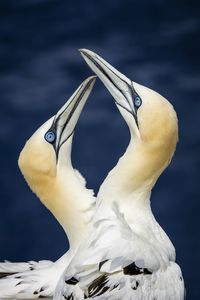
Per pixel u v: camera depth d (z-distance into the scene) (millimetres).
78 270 16062
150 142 17859
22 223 30047
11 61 37844
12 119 34344
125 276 16094
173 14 40594
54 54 37906
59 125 18125
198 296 27562
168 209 30500
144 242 16688
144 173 17875
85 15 40312
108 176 18016
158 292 16453
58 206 18094
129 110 17969
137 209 17844
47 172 18047
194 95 35375
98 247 16172
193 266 28516
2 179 31750
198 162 32250
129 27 39562
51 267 17422
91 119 33562
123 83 18031
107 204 17781
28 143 18172
